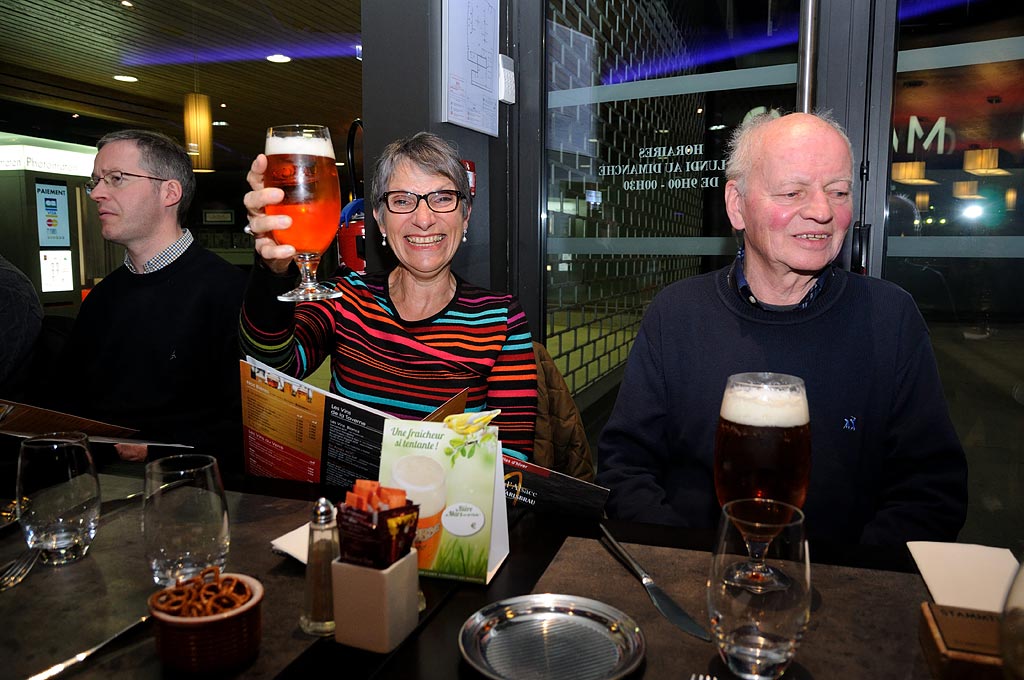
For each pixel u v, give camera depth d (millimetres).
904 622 728
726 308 1427
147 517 792
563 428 1746
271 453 1133
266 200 856
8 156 6355
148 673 648
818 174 1269
